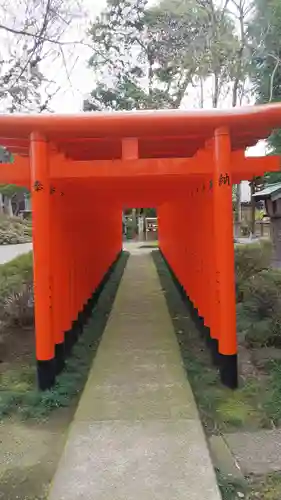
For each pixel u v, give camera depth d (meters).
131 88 13.15
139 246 21.33
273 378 3.82
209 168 3.78
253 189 15.13
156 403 3.46
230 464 2.63
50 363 3.81
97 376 4.08
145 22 11.83
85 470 2.54
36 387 3.86
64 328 4.62
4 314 5.55
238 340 4.90
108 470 2.54
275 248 6.86
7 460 2.74
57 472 2.54
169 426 3.06
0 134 3.67
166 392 3.67
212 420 3.19
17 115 3.46
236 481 2.44
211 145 3.79
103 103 13.29
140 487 2.37
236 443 2.88
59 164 3.76
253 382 3.82
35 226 3.74
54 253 4.20
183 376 4.04
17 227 24.44
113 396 3.61
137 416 3.23
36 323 3.81
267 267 6.91
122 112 3.45
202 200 4.95
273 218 6.89
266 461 2.65
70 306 4.94
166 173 3.77
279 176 8.61
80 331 5.61
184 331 5.70
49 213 3.79
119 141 4.11
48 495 2.34
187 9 11.80
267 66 8.82
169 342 5.16
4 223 23.88
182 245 7.58
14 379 4.05
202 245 5.06
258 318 5.30
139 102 13.33
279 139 7.71
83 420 3.18
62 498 2.30
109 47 11.62
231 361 3.76
